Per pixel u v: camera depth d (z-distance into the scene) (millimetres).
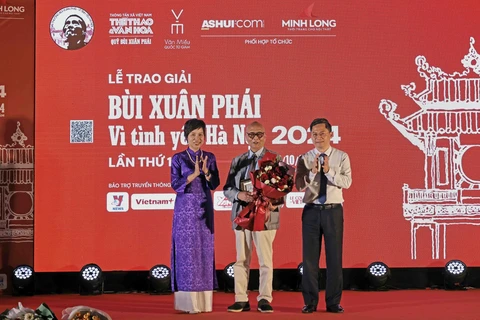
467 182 7879
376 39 7855
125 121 7801
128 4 7820
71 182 7781
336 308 6539
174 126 7820
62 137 7777
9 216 7773
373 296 7441
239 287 6660
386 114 7855
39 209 7762
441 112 7898
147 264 7805
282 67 7844
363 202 7855
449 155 7895
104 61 7801
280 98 7836
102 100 7797
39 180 7770
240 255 6625
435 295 7488
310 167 6559
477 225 7891
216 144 7816
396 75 7863
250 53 7840
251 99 7836
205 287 6566
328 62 7844
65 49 7793
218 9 7832
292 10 7844
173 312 6652
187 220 6566
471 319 6230
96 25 7812
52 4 7801
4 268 7754
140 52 7816
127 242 7797
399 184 7875
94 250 7789
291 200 7812
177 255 6594
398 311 6609
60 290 7773
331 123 7844
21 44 7793
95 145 7793
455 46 7883
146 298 7457
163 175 7820
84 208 7785
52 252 7770
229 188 6668
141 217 7809
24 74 7793
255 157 6664
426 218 7883
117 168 7797
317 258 6559
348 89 7844
